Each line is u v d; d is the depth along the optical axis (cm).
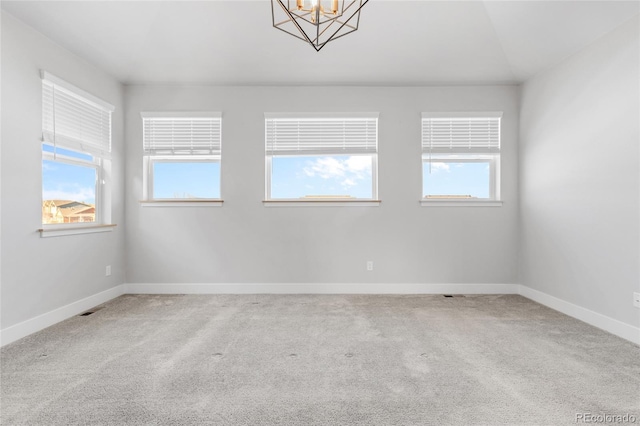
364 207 381
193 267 381
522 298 361
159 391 176
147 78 367
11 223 244
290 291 382
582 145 286
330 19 153
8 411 158
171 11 304
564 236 308
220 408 162
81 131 313
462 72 361
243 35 327
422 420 153
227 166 379
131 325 277
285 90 380
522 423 150
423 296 369
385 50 340
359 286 382
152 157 386
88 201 335
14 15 245
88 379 188
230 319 292
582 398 170
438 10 306
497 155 382
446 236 381
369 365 206
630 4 231
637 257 239
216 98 379
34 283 262
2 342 236
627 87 244
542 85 336
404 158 380
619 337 250
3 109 238
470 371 198
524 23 296
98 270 337
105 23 292
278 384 184
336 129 382
